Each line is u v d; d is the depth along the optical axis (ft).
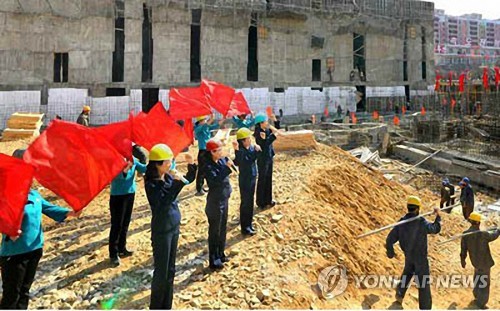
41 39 90.38
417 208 24.38
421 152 81.41
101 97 94.68
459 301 28.22
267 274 22.58
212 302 19.67
